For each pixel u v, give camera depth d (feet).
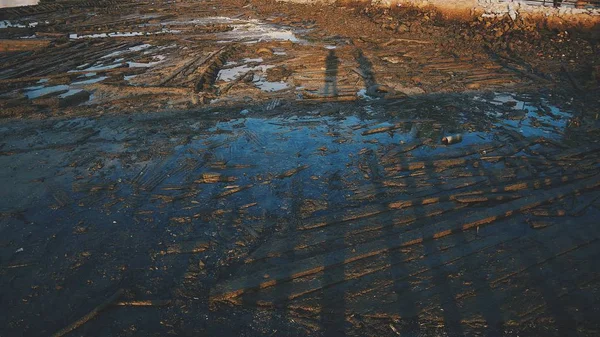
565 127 32.83
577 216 21.48
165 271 18.48
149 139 31.50
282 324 15.69
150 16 92.38
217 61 52.70
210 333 15.40
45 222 21.91
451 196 23.03
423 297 16.55
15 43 62.54
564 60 50.03
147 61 53.83
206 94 41.32
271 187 25.07
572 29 60.64
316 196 24.03
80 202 23.62
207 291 17.33
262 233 20.85
